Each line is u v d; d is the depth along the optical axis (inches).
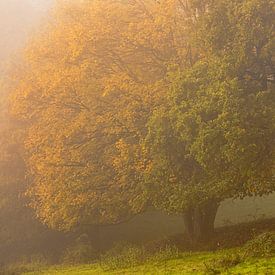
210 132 541.0
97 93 789.9
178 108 589.6
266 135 554.6
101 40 759.7
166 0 723.4
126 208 832.3
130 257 722.8
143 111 721.6
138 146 722.2
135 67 779.4
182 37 745.0
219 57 593.9
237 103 540.1
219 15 600.4
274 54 591.2
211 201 748.6
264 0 558.3
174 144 622.5
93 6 797.9
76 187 839.1
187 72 609.3
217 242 778.8
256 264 464.8
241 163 549.0
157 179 668.1
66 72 794.2
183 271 508.4
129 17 767.7
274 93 597.3
